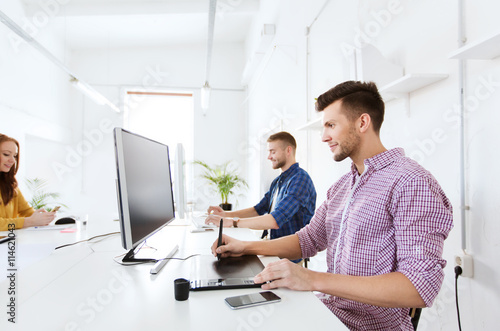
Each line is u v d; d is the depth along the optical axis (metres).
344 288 0.80
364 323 0.93
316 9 2.52
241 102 6.00
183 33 5.45
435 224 0.81
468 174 1.08
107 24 4.93
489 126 1.00
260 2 4.45
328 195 1.25
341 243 1.05
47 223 1.99
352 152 1.03
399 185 0.88
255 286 0.86
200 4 4.34
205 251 1.28
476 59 1.02
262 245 1.20
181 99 6.05
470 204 1.08
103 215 2.65
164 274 0.98
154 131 5.95
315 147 2.58
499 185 0.97
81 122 5.51
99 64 5.66
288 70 3.32
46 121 4.58
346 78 1.76
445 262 0.80
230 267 1.02
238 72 6.02
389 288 0.77
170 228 1.90
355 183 1.07
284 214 1.74
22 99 4.05
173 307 0.74
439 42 1.22
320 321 0.67
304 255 1.24
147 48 5.80
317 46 2.51
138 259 1.11
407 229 0.83
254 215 2.25
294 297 0.80
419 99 1.33
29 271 1.02
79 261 1.14
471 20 1.07
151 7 4.31
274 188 2.23
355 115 1.00
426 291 0.75
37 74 4.41
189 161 5.95
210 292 0.83
